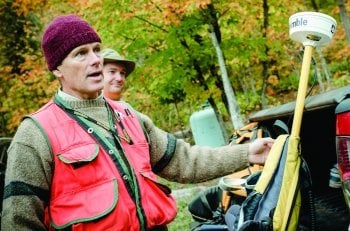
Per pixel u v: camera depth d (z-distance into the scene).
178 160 2.10
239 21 7.42
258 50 7.59
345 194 2.37
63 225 1.61
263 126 4.11
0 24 12.48
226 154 2.14
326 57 14.95
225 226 2.72
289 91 17.44
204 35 7.48
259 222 1.90
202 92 7.80
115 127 1.82
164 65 7.32
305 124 3.76
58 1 9.34
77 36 1.80
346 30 7.99
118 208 1.62
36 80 10.00
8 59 12.46
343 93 2.60
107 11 6.82
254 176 2.47
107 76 3.91
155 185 1.82
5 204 1.61
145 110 11.41
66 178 1.64
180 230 5.67
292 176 2.03
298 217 2.05
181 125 14.45
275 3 7.40
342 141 2.33
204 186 7.96
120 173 1.70
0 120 12.03
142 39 7.26
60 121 1.73
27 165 1.62
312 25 2.25
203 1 6.06
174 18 6.63
